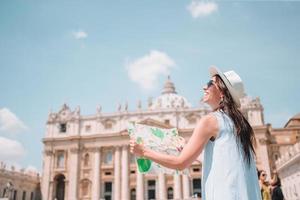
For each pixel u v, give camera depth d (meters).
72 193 95.25
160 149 4.73
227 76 4.51
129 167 96.00
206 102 4.63
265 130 91.38
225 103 4.32
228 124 4.07
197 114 96.12
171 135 4.98
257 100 94.94
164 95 132.00
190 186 91.38
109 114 100.06
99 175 96.06
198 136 3.97
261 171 14.51
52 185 98.19
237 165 3.88
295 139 94.44
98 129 99.25
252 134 4.29
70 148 99.38
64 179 99.25
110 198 94.88
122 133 96.00
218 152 3.95
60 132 102.06
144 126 4.85
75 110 102.50
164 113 97.75
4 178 83.50
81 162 98.50
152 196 93.31
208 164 4.02
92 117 101.00
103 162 98.12
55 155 100.31
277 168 76.12
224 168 3.85
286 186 67.69
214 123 4.03
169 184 93.56
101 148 98.62
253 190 3.91
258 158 89.69
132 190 95.44
